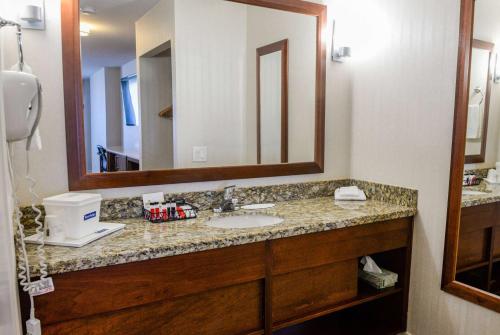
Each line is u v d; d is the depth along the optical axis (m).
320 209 1.93
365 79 2.23
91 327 1.22
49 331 1.15
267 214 1.87
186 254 1.35
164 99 1.80
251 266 1.50
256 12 2.02
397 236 1.93
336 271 1.78
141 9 1.72
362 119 2.26
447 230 1.82
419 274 1.97
